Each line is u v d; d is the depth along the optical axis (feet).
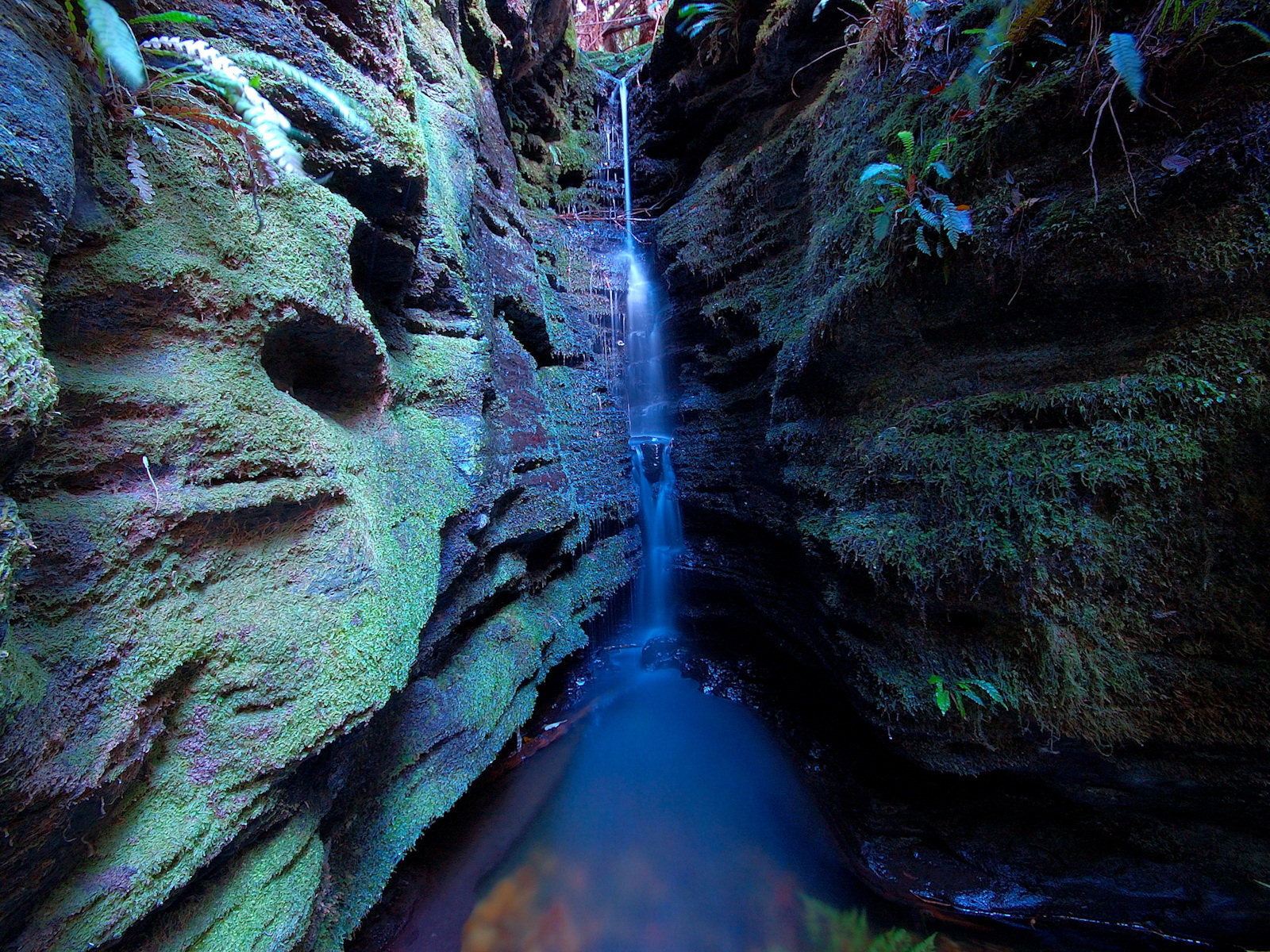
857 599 11.76
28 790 3.47
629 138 25.45
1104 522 8.17
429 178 10.41
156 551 4.84
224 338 5.70
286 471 6.11
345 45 7.77
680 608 22.06
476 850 11.64
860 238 11.89
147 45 4.85
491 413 13.02
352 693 6.34
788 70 18.43
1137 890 9.37
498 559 12.94
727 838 12.71
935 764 10.46
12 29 3.82
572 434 18.40
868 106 12.63
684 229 21.59
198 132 5.58
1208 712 7.64
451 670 11.12
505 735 12.09
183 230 5.36
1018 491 8.89
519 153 20.75
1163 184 7.50
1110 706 8.27
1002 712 9.23
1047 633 8.68
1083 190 8.23
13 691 3.43
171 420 5.11
